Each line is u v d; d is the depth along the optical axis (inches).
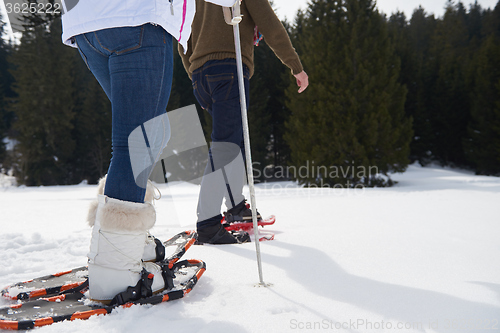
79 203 191.0
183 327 31.0
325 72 441.7
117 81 38.9
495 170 711.1
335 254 57.9
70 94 922.7
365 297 38.2
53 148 884.0
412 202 138.0
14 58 912.3
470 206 121.8
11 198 299.6
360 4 452.1
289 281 44.2
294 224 91.1
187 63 82.7
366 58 442.9
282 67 825.5
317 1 473.1
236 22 46.8
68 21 41.1
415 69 869.8
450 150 840.9
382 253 58.3
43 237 78.4
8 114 1164.5
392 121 451.2
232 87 71.8
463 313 33.5
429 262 52.4
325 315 33.5
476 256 55.9
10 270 52.7
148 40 39.3
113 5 38.2
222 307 36.0
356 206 129.9
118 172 37.8
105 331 30.3
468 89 820.0
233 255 58.1
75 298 39.0
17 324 30.9
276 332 29.9
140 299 36.0
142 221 37.8
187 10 44.1
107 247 36.8
